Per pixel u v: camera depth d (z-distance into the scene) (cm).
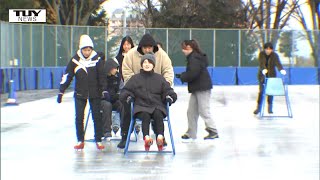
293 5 10688
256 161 2098
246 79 8238
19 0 7375
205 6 10300
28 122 3219
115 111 2675
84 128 2538
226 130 2959
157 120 2205
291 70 8300
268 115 3684
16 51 6425
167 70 2312
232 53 8319
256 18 10744
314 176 1838
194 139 2592
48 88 7031
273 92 3584
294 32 8394
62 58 7306
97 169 1945
